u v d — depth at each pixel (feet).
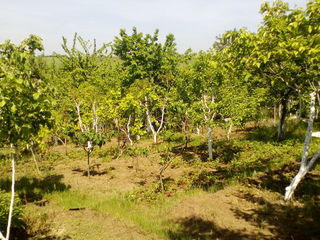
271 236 19.38
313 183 28.48
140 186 36.76
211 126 45.42
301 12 17.74
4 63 12.49
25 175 45.16
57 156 60.54
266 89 50.37
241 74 23.22
